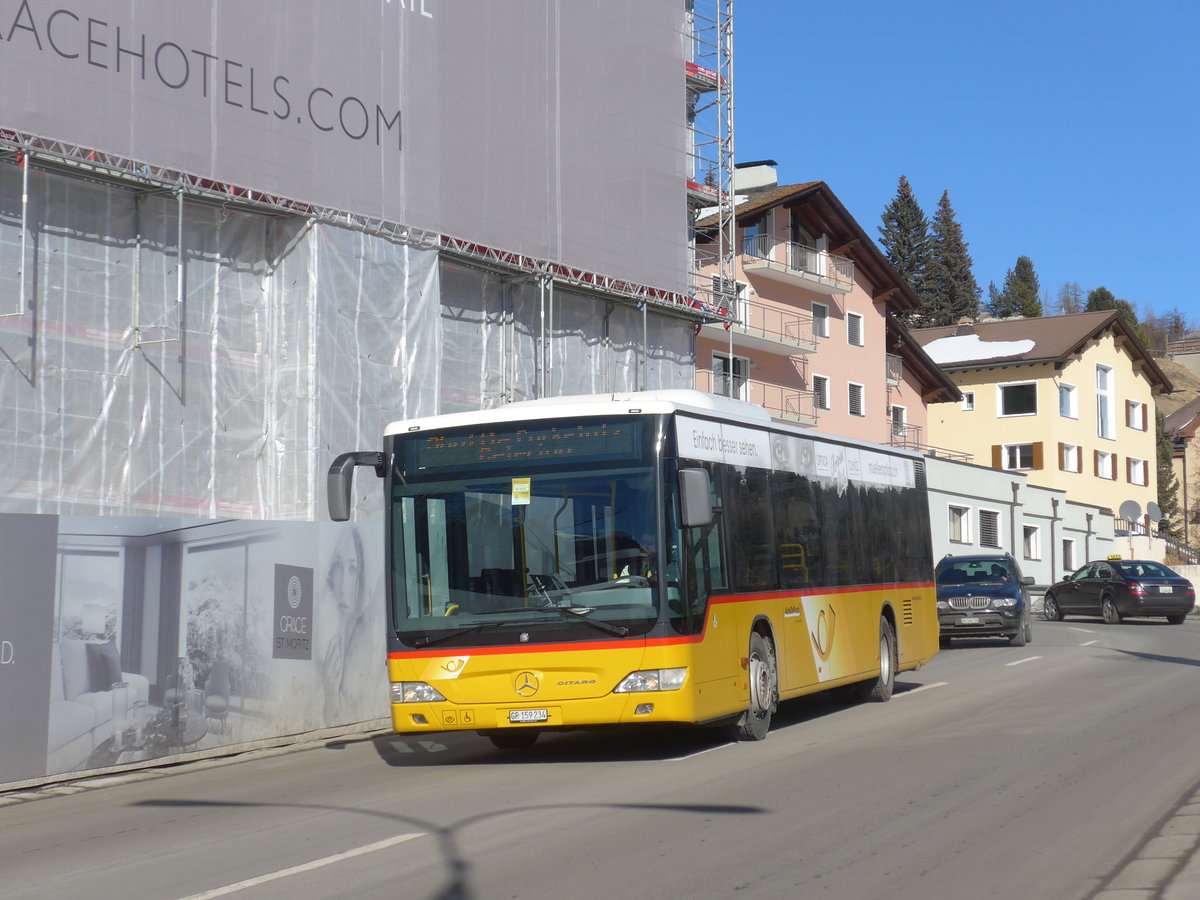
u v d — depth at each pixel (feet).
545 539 38.50
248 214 74.69
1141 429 245.65
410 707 38.58
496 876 23.43
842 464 54.39
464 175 86.12
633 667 37.45
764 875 23.22
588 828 27.78
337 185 76.38
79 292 66.90
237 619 45.75
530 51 91.97
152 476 69.21
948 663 75.41
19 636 38.01
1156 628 110.52
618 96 100.22
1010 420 222.28
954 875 23.15
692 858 24.62
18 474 63.77
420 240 81.66
